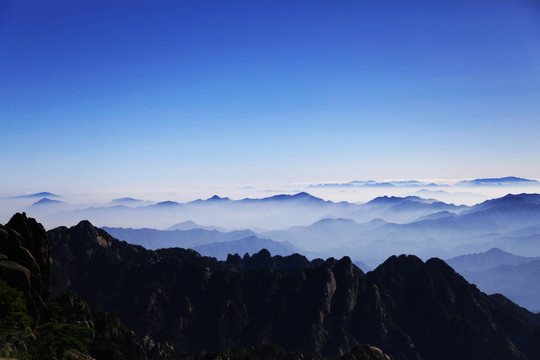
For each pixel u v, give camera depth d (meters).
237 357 141.12
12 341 49.22
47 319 67.19
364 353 143.25
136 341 126.69
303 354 161.25
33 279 65.44
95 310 126.69
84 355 57.31
